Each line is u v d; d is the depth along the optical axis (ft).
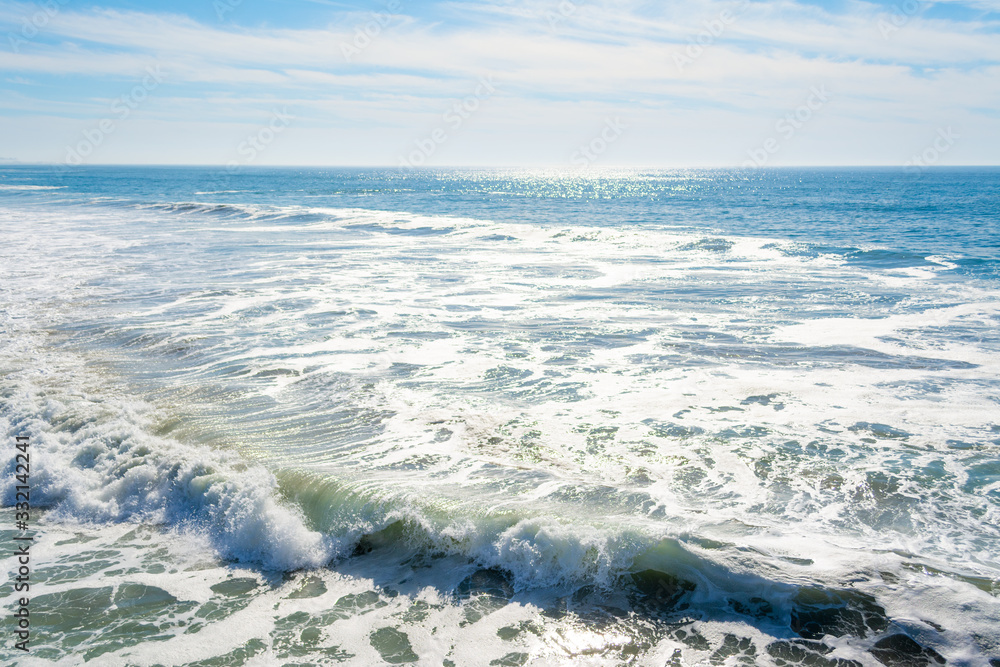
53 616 14.62
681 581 15.15
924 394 26.89
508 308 43.65
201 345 34.50
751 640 13.44
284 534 17.34
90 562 16.96
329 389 27.91
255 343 34.91
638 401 26.50
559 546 15.99
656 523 17.03
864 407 25.57
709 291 49.21
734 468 20.54
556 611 14.65
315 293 48.21
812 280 53.47
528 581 15.70
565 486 19.17
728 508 18.04
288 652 13.47
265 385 28.43
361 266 61.16
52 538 18.22
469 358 32.30
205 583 16.03
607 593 15.10
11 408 25.98
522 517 17.04
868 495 18.74
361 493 18.57
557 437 22.99
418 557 16.84
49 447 22.80
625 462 20.97
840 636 13.38
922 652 12.87
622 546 15.98
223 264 61.98
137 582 16.02
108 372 30.42
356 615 14.73
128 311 42.42
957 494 18.72
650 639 13.66
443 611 14.79
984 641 12.96
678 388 28.02
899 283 51.57
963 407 25.38
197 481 19.74
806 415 24.85
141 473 20.62
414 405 26.07
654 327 38.40
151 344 34.81
